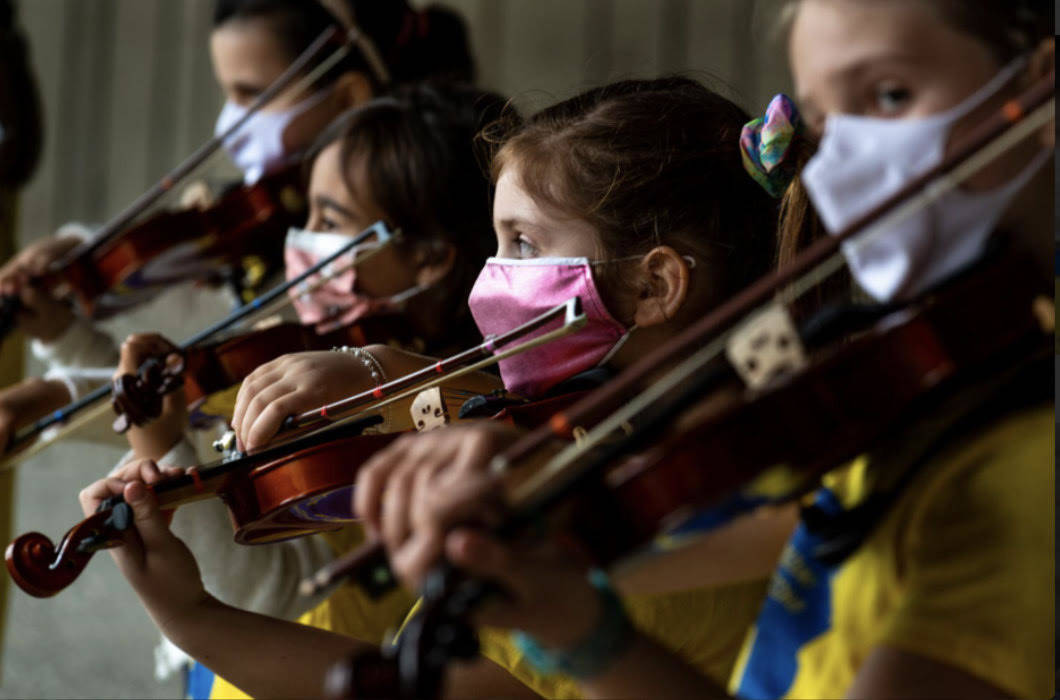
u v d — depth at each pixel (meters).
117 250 2.75
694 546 1.38
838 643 1.09
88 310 2.84
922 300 1.02
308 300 2.20
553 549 0.93
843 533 1.08
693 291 1.63
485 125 2.12
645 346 1.62
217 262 2.75
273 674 1.50
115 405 1.89
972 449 1.01
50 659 3.65
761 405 1.00
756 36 1.14
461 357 1.53
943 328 1.00
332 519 1.62
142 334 2.02
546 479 1.02
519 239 1.66
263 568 1.96
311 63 2.66
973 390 1.02
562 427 1.00
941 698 0.98
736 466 1.00
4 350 3.05
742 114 1.73
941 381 0.99
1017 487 0.99
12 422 2.28
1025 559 0.98
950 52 1.01
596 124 1.64
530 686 1.55
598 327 1.59
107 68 6.80
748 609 1.60
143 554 1.50
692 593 1.59
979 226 1.01
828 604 1.13
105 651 3.71
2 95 3.30
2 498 3.02
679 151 1.64
